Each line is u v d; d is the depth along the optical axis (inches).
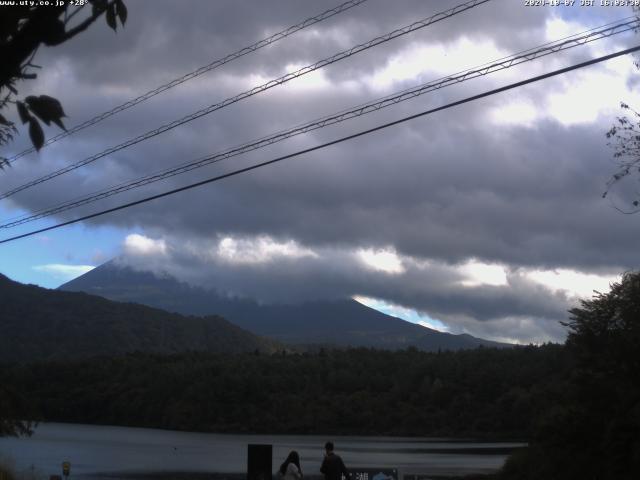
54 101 142.7
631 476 863.7
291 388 5885.8
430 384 5585.6
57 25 138.3
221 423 5521.7
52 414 5797.2
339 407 5620.1
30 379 5900.6
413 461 2807.6
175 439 4527.6
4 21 135.0
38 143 142.6
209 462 2775.6
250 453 754.8
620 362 909.2
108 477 2053.4
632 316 940.0
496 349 5969.5
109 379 6161.4
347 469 718.5
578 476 940.6
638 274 968.3
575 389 957.2
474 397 5260.8
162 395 5821.9
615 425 877.2
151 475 2190.0
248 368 6156.5
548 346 5172.2
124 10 153.1
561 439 941.8
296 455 795.4
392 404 5521.7
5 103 147.2
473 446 4042.8
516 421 4886.8
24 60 138.4
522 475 1155.3
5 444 3373.5
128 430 5295.3
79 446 3535.9
